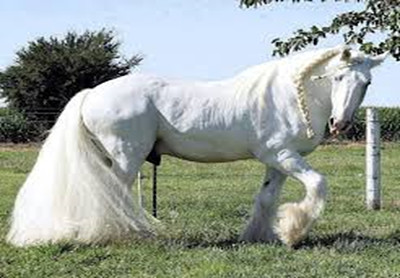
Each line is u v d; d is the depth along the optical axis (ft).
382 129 128.57
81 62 152.05
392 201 46.42
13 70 151.43
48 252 26.43
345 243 28.55
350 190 52.90
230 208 41.68
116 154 27.37
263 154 27.99
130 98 27.48
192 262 25.59
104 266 25.08
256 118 27.68
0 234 31.04
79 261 25.63
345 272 24.27
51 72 151.33
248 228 29.30
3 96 152.97
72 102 27.81
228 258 26.11
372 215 38.75
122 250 27.07
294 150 27.94
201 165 78.33
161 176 65.57
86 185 27.09
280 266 24.97
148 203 44.62
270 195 28.84
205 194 50.39
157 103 27.68
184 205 43.39
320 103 27.68
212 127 27.61
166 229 31.81
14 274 24.17
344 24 31.73
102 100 27.43
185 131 27.63
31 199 27.71
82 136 27.35
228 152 28.09
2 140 120.57
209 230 32.81
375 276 23.89
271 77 27.94
